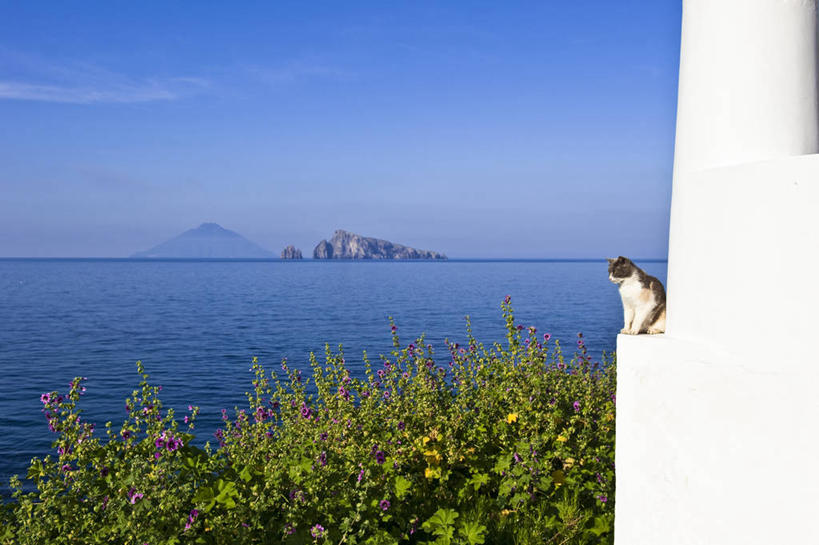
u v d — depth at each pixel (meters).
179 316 49.59
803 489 2.58
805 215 2.61
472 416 6.53
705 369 2.90
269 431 6.36
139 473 4.28
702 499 2.91
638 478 3.21
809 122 3.00
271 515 4.95
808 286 2.60
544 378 7.19
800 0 3.02
